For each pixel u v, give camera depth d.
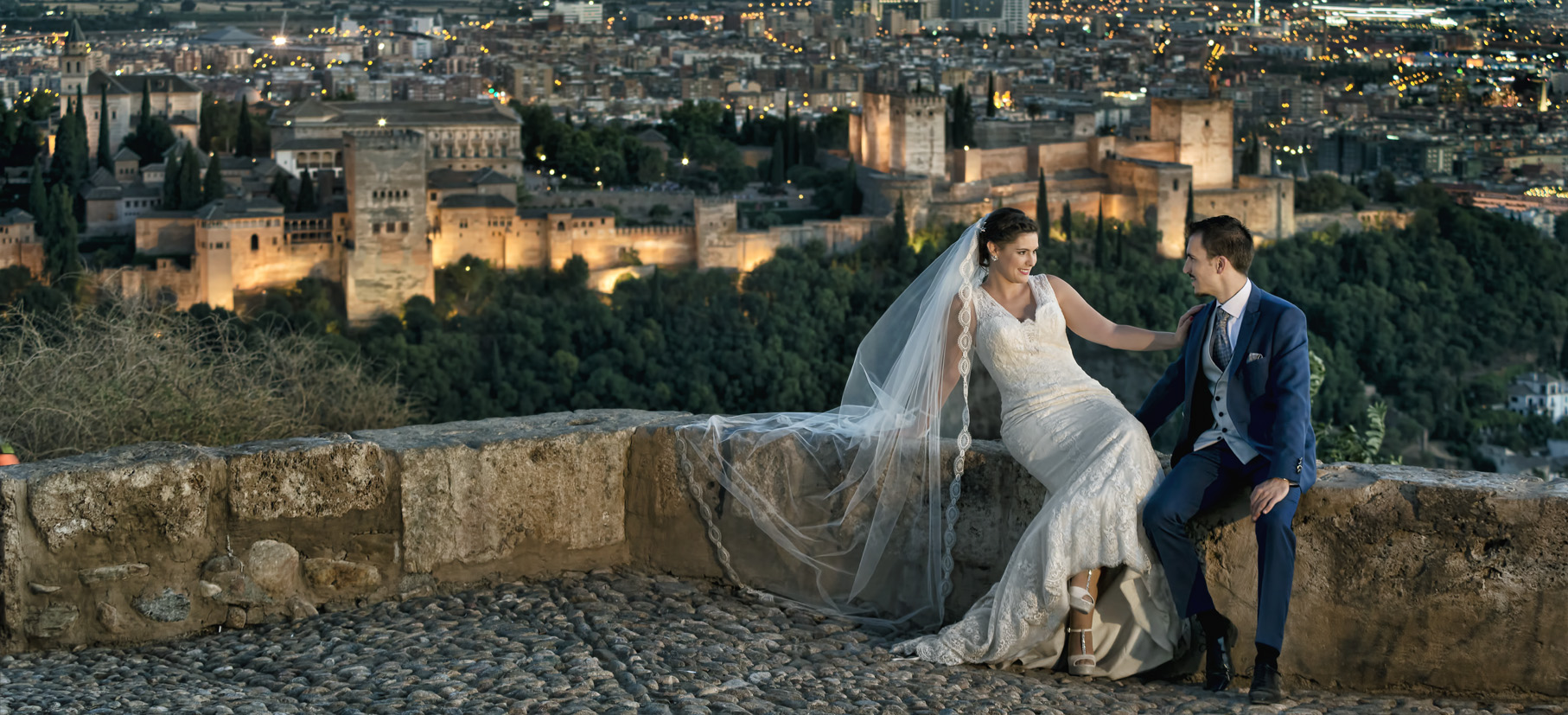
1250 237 5.43
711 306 101.12
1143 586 5.42
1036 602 5.38
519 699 4.87
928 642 5.68
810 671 5.32
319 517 6.01
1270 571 5.11
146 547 5.76
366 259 107.19
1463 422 99.94
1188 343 5.54
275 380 11.50
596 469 6.50
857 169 140.12
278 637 5.75
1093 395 5.65
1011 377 5.71
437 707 4.78
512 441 6.33
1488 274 117.62
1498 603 5.11
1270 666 5.12
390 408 12.39
